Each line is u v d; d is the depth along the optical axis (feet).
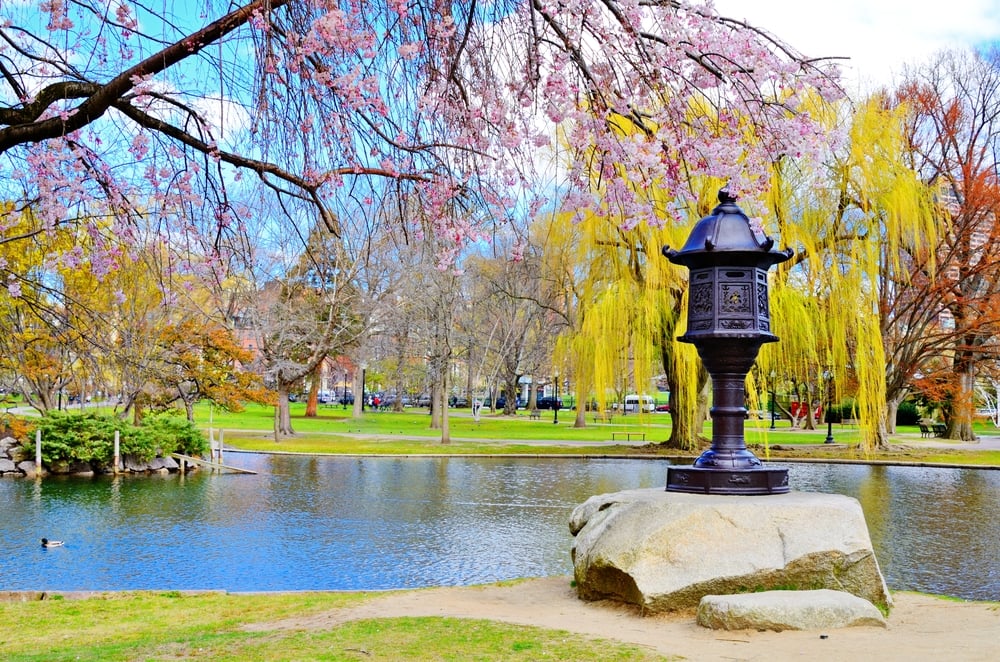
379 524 51.70
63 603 29.09
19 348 51.19
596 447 107.96
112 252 27.99
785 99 22.12
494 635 20.81
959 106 112.88
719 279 28.76
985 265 104.37
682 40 19.81
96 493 65.87
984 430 180.34
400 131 20.24
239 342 110.22
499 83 20.42
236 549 43.21
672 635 21.18
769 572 23.94
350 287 109.91
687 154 22.39
